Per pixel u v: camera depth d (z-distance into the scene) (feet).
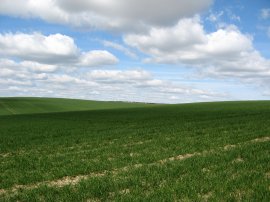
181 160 49.78
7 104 381.40
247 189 33.50
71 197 33.63
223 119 126.93
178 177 40.24
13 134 108.17
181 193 32.99
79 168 48.24
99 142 79.00
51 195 34.76
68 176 45.42
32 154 66.28
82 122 152.46
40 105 391.65
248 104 259.19
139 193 33.86
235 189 33.68
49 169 49.47
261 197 30.58
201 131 89.35
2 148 77.00
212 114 162.40
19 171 49.44
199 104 307.99
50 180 43.62
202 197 32.01
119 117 176.65
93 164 50.65
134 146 68.44
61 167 50.03
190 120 130.82
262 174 39.37
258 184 34.78
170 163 48.11
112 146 70.54
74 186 38.60
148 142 73.00
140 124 124.16
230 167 43.70
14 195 35.91
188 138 76.79
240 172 40.63
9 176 45.75
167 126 109.29
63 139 88.48
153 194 32.96
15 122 173.47
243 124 102.27
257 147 59.06
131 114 201.05
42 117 214.69
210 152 56.80
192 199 31.17
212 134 81.56
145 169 44.75
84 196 33.65
